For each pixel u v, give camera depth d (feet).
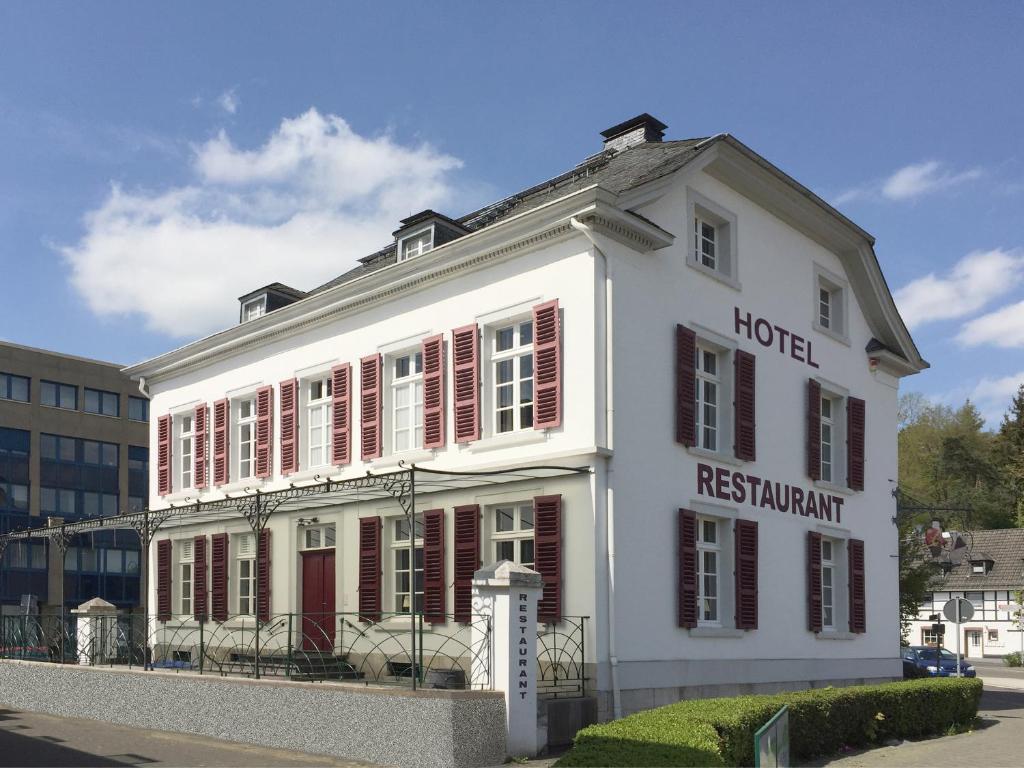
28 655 64.39
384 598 55.06
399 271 55.77
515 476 48.34
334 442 59.62
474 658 39.04
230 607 66.18
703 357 54.49
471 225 65.26
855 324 67.56
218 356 70.38
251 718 44.09
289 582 61.46
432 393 53.62
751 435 55.21
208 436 70.49
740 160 55.52
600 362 46.42
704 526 52.80
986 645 191.72
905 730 51.57
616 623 44.88
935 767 41.68
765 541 55.67
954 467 222.07
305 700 41.63
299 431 62.90
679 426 49.98
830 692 46.91
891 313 68.54
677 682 47.78
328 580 59.52
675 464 49.85
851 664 62.28
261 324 65.62
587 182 58.80
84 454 163.32
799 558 58.39
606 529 45.50
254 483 65.41
